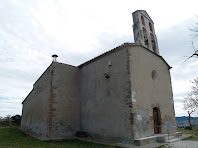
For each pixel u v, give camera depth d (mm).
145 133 8539
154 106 9953
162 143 8141
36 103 13227
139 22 11500
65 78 12000
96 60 11422
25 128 14680
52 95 10984
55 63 11719
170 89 12273
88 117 11133
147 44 11695
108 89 9898
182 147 7355
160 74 11609
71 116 11555
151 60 10992
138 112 8516
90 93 11414
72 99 11969
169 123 10898
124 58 9266
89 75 11867
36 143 8609
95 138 10086
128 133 8086
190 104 21156
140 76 9445
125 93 8719
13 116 31062
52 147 7648
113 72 9781
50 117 10547
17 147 7434
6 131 12859
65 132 10930
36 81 14055
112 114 9242
